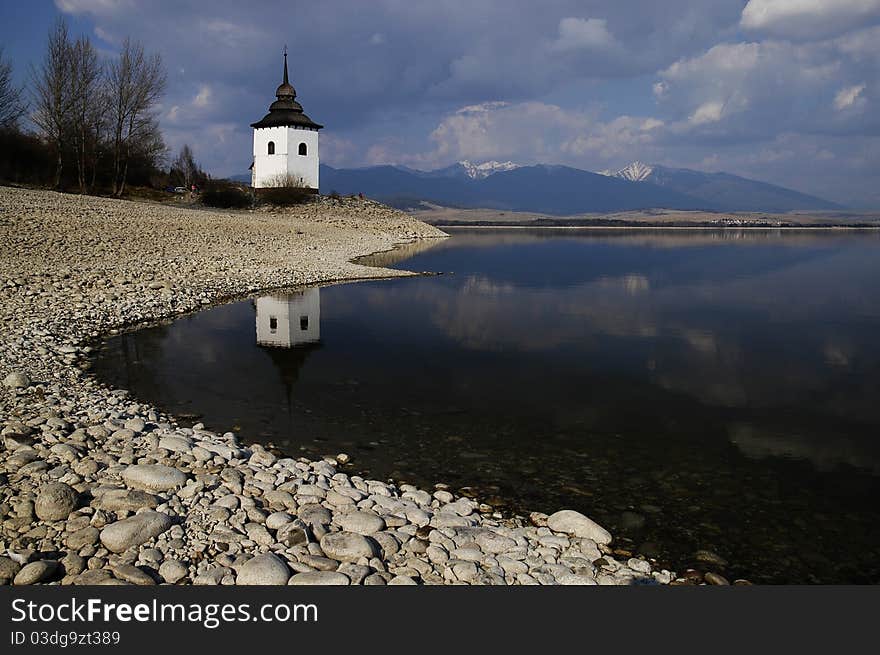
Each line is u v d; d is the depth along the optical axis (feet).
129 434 29.43
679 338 61.52
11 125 176.45
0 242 81.46
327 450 31.24
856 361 52.65
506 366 49.32
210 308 69.77
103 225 106.52
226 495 24.06
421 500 25.59
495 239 273.54
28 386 36.55
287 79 245.86
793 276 123.44
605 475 29.45
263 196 220.23
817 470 30.58
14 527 20.94
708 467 30.68
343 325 64.28
